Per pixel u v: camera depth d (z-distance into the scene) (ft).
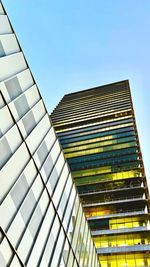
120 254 161.89
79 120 360.69
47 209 66.74
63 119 379.55
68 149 297.94
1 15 71.97
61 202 77.87
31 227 56.75
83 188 234.58
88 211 203.21
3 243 46.57
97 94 440.86
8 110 61.77
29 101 73.82
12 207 52.11
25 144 64.44
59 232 70.79
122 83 465.06
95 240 175.52
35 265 54.08
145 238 170.81
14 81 68.28
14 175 56.13
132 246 164.14
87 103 414.00
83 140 306.96
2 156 54.34
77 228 87.51
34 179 64.23
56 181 77.77
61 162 85.97
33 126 71.92
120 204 200.85
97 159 267.18
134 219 184.96
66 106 428.15
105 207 202.39
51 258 61.72
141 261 157.28
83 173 253.65
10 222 50.16
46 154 75.36
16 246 49.78
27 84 75.51
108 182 231.91
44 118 80.84
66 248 73.10
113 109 360.07
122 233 174.60
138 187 214.48
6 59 67.51
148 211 193.16
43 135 76.89
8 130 59.36
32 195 61.00
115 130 304.71
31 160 65.10
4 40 69.36
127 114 336.08
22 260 50.26
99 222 188.14
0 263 44.45
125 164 249.75
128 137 285.64
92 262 98.94
